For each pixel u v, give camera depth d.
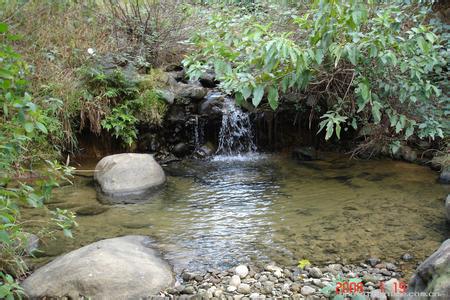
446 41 4.85
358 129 6.00
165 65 6.78
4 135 2.50
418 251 3.27
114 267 2.83
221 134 6.28
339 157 5.98
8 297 2.05
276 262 3.18
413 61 3.80
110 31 6.43
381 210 4.07
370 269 3.03
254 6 6.56
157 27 6.79
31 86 4.69
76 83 5.40
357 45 3.47
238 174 5.39
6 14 4.93
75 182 4.97
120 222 3.92
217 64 3.63
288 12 5.25
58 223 2.74
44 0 5.47
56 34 5.52
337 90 5.12
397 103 4.54
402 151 5.63
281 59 3.34
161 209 4.25
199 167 5.73
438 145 5.48
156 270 2.95
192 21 6.88
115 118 5.61
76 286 2.69
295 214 4.05
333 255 3.26
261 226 3.81
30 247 3.30
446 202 3.82
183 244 3.50
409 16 4.56
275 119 6.38
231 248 3.42
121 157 5.01
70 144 5.46
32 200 2.21
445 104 4.92
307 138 6.41
